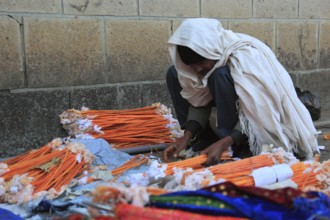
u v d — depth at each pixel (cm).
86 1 342
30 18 318
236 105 256
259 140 254
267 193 137
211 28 256
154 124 338
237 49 261
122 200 138
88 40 346
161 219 130
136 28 369
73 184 219
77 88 343
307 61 489
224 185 145
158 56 383
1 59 309
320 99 507
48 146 250
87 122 322
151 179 197
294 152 269
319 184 202
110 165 260
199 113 285
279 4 454
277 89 253
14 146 317
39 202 194
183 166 221
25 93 319
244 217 132
